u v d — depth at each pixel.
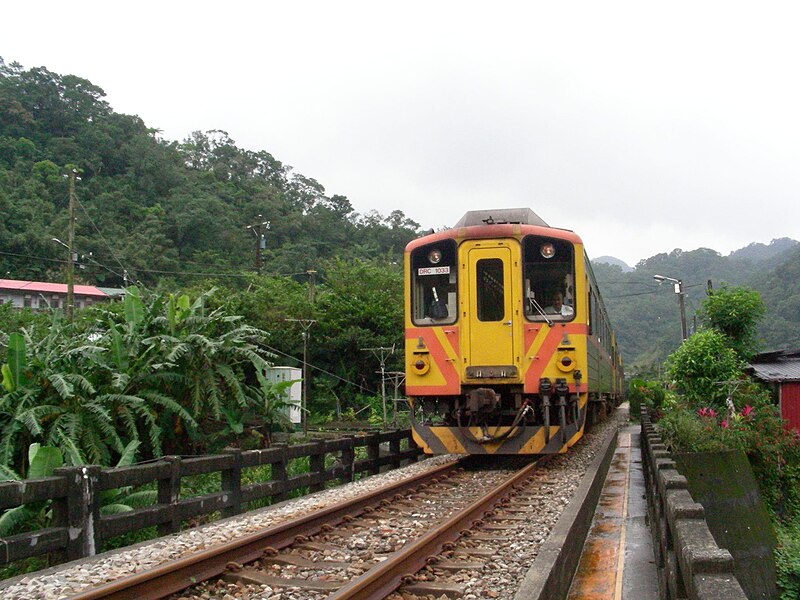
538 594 3.99
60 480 5.66
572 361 10.16
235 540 5.49
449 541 5.91
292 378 21.61
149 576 4.57
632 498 9.48
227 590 4.81
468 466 11.70
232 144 76.06
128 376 10.74
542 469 10.87
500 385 10.50
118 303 14.77
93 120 60.22
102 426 9.96
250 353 12.76
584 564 5.96
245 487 7.96
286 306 25.28
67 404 10.16
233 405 13.05
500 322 10.41
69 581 5.01
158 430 10.57
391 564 4.83
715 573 2.90
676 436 12.73
